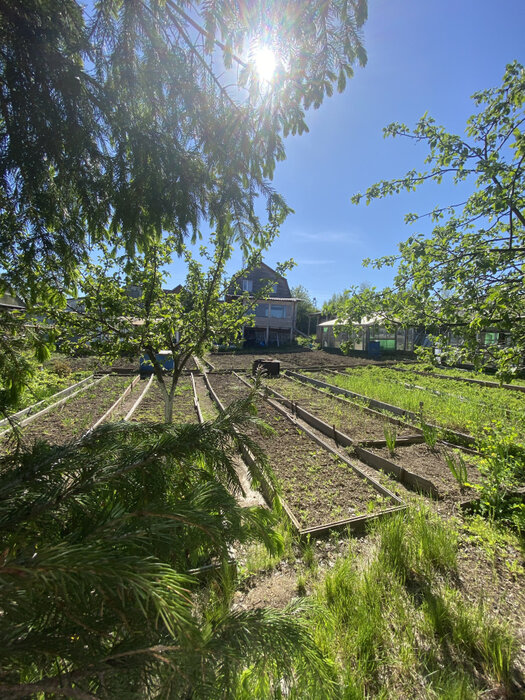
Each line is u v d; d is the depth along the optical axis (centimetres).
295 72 155
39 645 60
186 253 334
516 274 296
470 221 350
